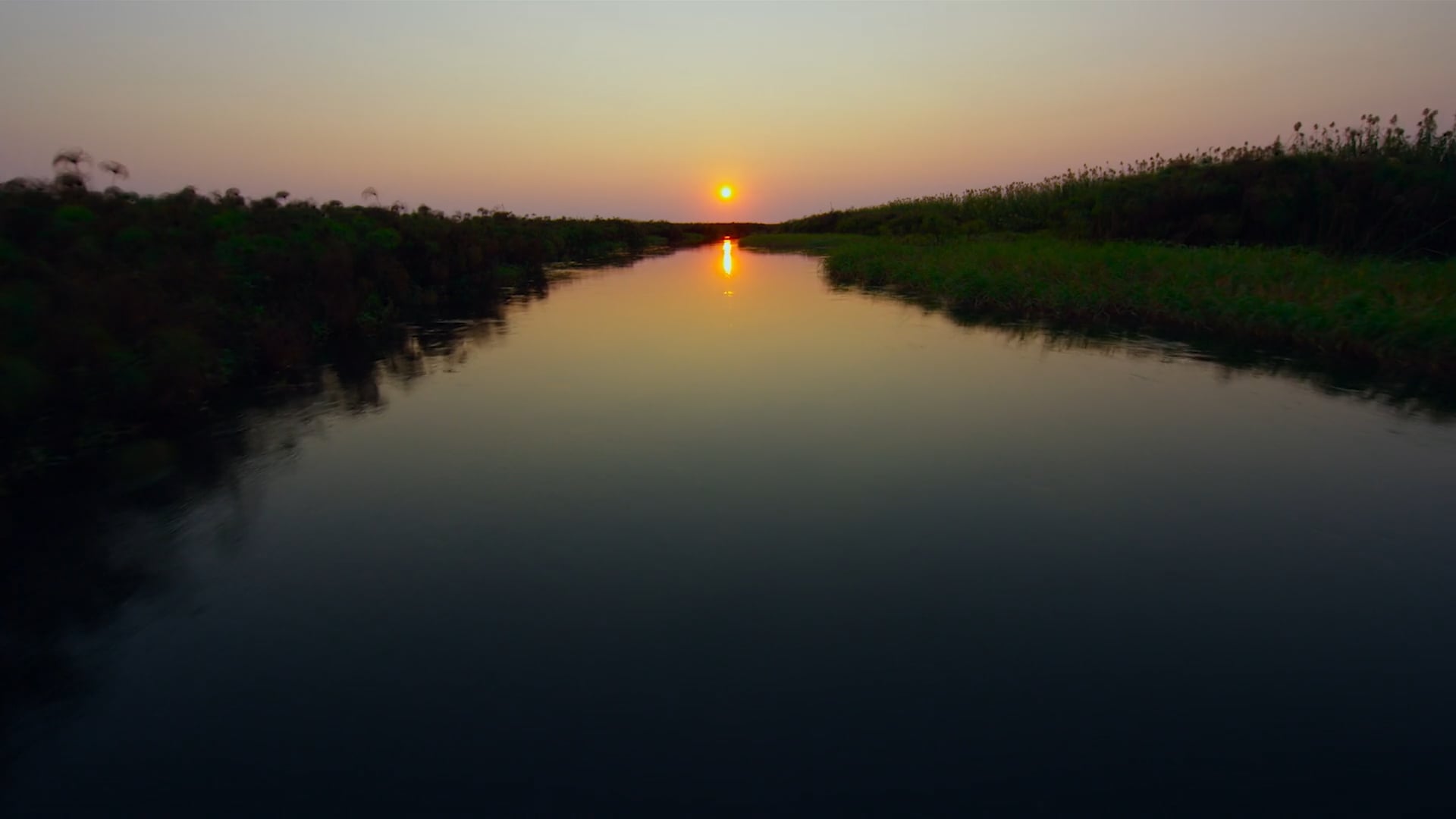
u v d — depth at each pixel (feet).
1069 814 6.80
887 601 10.23
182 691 8.59
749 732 7.83
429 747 7.67
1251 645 9.31
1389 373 21.57
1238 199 45.78
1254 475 14.42
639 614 9.95
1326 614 9.96
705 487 13.99
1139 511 12.94
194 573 11.11
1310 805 6.89
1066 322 31.07
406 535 12.24
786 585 10.65
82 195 21.94
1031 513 12.85
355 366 23.77
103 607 10.27
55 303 15.92
